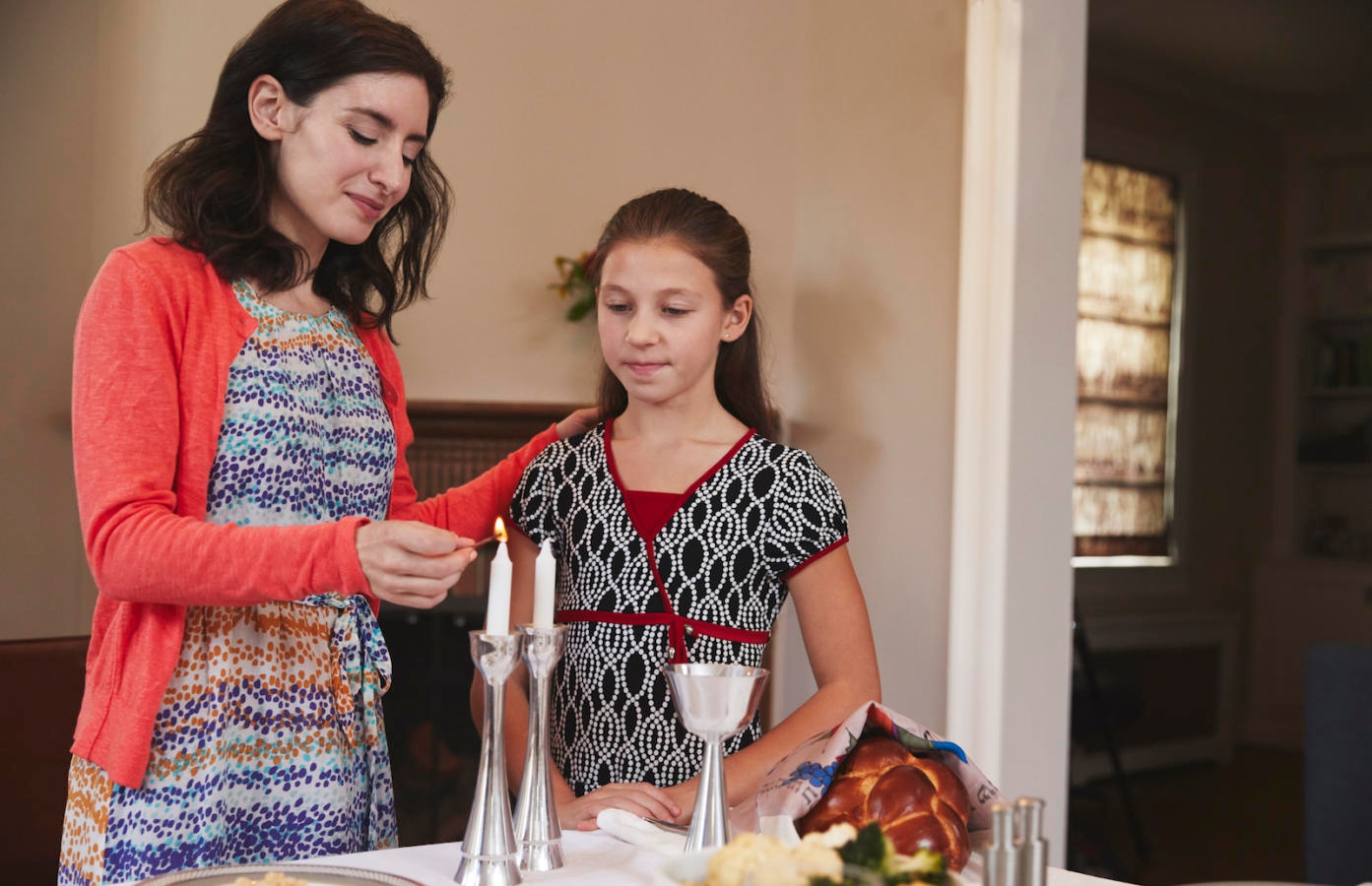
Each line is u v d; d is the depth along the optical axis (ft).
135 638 3.57
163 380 3.57
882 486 9.44
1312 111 18.93
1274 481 19.35
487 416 9.53
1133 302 17.62
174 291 3.69
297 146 3.86
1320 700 5.71
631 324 4.50
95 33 8.47
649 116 10.36
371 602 4.16
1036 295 8.32
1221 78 17.60
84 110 8.45
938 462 8.95
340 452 4.06
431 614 7.38
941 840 3.07
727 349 5.02
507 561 3.10
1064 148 8.46
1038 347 8.35
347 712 3.87
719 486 4.61
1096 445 17.24
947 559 8.80
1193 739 17.65
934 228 9.12
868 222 9.78
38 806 5.57
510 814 3.14
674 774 4.37
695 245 4.53
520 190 9.91
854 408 9.80
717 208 4.75
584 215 10.15
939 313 9.02
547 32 10.00
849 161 10.03
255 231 3.90
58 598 8.34
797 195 10.69
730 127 10.58
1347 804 5.57
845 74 10.16
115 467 3.41
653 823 3.74
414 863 3.35
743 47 10.62
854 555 9.62
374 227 4.43
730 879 2.43
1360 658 5.58
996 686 8.19
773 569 4.63
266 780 3.72
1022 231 8.24
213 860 3.59
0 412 8.20
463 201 9.73
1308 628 18.48
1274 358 19.40
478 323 9.77
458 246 9.71
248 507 3.77
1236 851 13.25
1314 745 5.73
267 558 3.16
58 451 8.36
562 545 4.77
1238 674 19.15
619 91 10.25
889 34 9.66
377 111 3.84
